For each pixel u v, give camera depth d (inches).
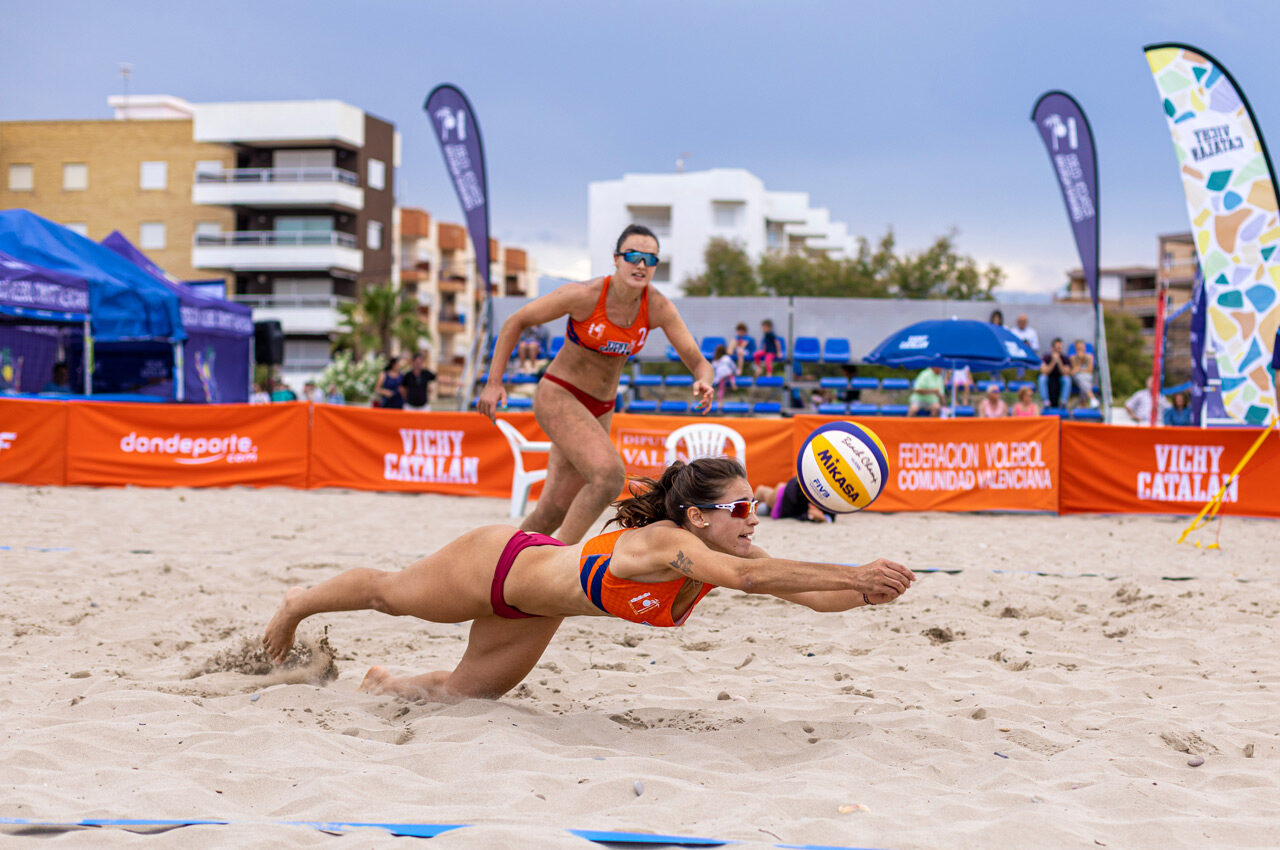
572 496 188.5
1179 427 469.7
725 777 118.1
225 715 138.0
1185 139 496.4
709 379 185.3
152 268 737.6
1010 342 629.3
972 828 100.6
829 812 106.0
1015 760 127.1
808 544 351.9
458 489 499.8
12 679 161.3
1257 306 485.1
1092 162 712.4
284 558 296.2
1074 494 466.3
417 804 106.2
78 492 478.6
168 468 507.8
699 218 2657.5
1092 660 191.3
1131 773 123.6
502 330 182.7
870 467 140.1
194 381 749.3
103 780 110.7
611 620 223.8
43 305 581.6
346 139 1957.4
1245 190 486.0
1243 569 308.3
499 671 150.6
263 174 1958.7
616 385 192.5
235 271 1998.0
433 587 145.6
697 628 218.5
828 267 1991.9
